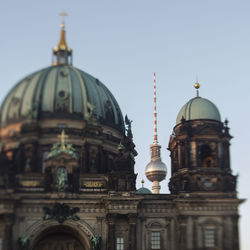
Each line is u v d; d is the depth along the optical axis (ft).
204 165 608.19
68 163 591.78
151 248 575.79
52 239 615.57
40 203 578.25
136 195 570.05
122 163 584.40
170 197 593.42
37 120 645.92
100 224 581.53
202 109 616.39
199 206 577.43
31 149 632.79
